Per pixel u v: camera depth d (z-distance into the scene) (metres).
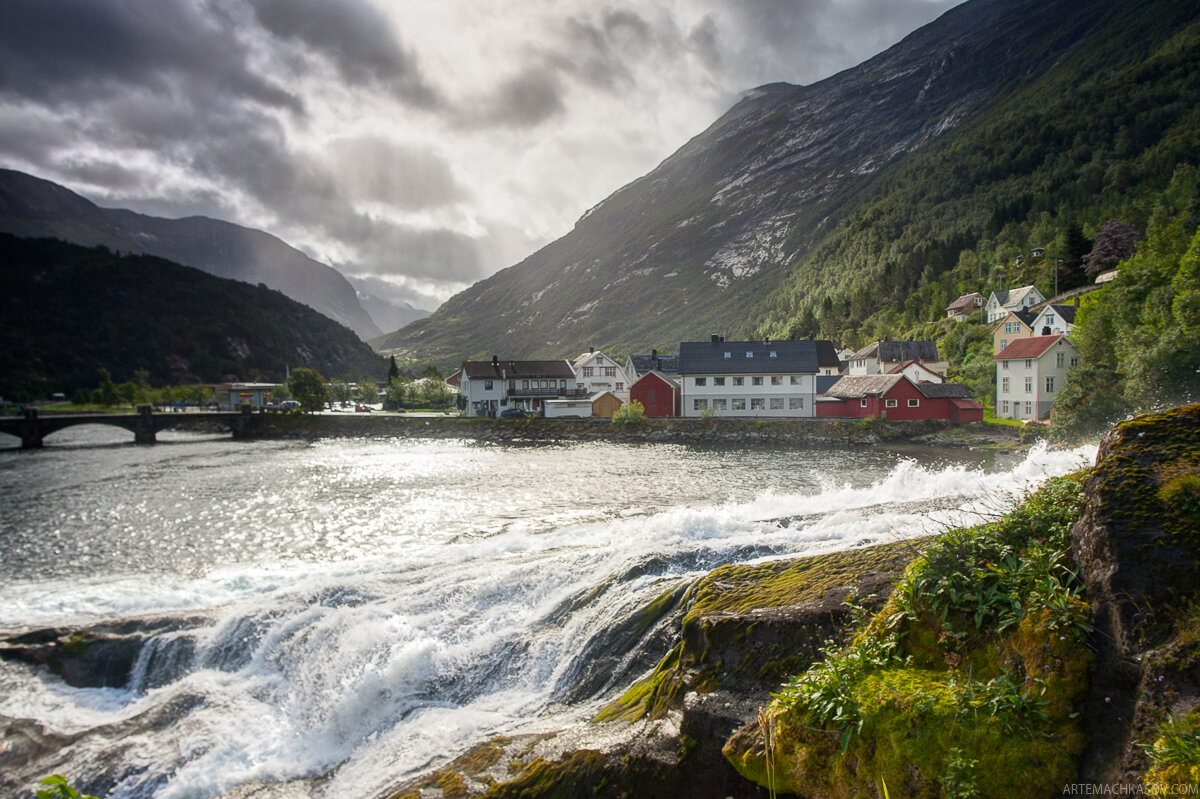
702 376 79.94
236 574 20.17
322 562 21.64
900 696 5.20
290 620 13.00
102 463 55.78
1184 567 4.70
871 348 104.06
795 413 78.50
